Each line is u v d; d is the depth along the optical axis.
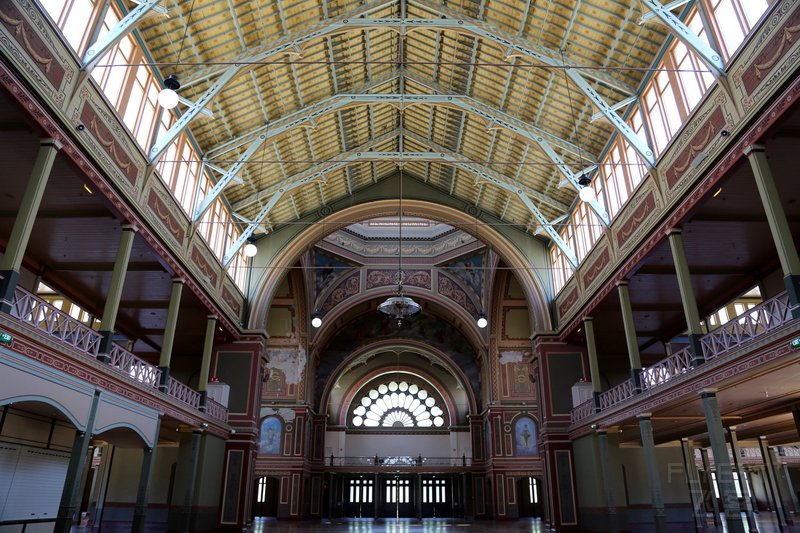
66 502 10.76
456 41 17.42
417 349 38.22
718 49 11.91
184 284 17.72
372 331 37.78
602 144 18.44
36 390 9.87
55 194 13.16
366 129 22.61
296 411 31.91
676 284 18.67
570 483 21.97
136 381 13.72
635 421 17.30
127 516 24.20
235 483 21.44
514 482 30.81
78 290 19.19
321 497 35.22
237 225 23.06
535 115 18.83
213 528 20.44
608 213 18.19
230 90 17.00
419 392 42.72
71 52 10.62
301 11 15.64
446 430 41.44
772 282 17.25
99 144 11.93
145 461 14.47
